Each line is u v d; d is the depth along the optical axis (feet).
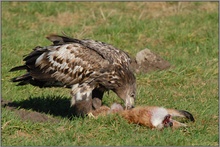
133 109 59.21
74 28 94.94
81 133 56.08
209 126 60.90
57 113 62.28
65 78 60.34
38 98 66.23
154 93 70.79
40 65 60.85
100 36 91.97
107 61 60.03
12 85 71.92
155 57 81.05
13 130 56.29
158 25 96.02
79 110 59.36
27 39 89.20
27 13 101.91
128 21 98.07
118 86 60.49
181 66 80.18
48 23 97.86
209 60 84.02
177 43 90.12
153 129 57.88
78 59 59.98
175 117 61.82
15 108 62.18
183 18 99.45
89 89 59.41
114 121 58.13
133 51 86.89
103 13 101.91
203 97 70.85
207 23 97.71
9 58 80.59
